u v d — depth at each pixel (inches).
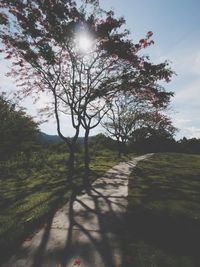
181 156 1644.9
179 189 573.9
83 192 531.5
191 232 321.7
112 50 679.7
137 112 1663.4
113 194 516.4
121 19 673.6
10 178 796.0
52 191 546.0
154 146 2502.5
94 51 712.4
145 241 293.9
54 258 255.3
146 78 740.0
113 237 304.0
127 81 749.9
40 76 757.3
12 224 341.4
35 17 626.5
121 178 713.6
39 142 1604.3
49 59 650.8
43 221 358.0
